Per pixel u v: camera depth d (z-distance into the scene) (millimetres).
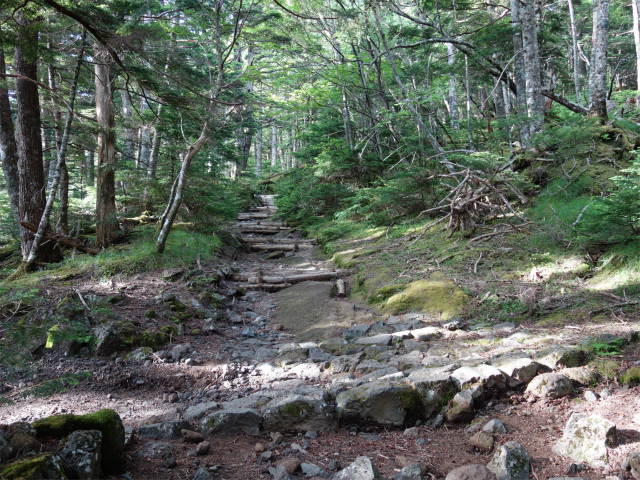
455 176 10516
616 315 5199
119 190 16656
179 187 9016
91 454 2443
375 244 10641
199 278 8211
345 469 2777
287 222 16266
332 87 17750
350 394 3871
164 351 5637
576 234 7371
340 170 15961
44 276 7871
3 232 14367
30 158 9398
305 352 5543
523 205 9375
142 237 10516
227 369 5164
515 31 11836
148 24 4941
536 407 3836
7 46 5094
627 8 29266
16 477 2035
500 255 7711
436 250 8797
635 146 10281
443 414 3812
